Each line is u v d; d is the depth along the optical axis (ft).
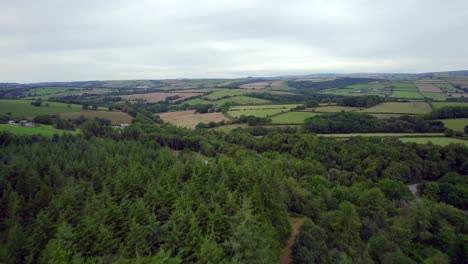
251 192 126.31
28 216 134.10
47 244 99.04
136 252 91.91
